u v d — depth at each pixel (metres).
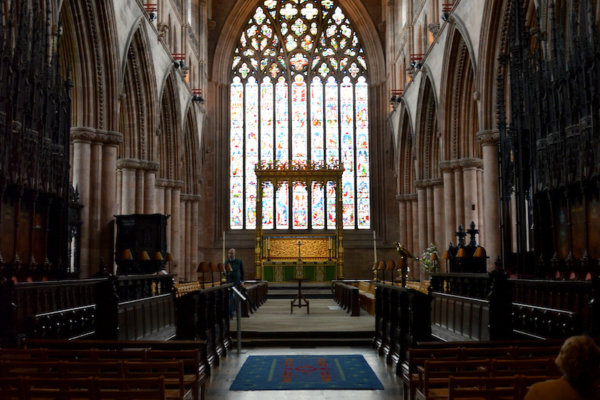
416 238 41.59
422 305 12.43
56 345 9.34
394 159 45.59
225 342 16.94
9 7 16.16
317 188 46.28
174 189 37.00
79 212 23.23
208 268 22.75
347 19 49.16
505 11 23.69
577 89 16.88
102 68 23.86
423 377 8.32
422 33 35.16
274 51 49.06
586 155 16.53
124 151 29.39
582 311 11.49
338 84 48.62
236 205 47.31
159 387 6.34
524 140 19.59
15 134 15.41
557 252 18.81
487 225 25.12
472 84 29.44
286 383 12.20
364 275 45.75
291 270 42.88
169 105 35.34
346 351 16.89
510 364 7.26
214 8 48.22
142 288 17.59
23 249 16.83
